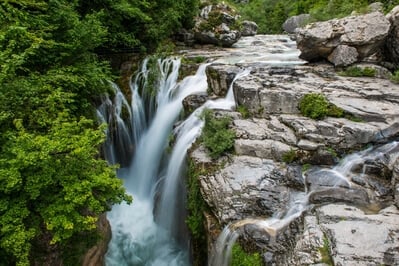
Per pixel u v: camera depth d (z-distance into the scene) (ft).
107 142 37.55
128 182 37.60
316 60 41.34
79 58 30.99
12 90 21.30
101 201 20.49
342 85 31.68
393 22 36.29
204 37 57.67
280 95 28.99
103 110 37.96
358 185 22.38
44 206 18.15
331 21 38.60
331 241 17.63
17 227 16.69
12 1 26.45
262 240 19.92
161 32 49.21
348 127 24.93
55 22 29.91
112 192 19.89
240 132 27.37
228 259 20.76
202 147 28.43
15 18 25.64
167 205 31.35
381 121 25.71
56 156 18.79
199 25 57.93
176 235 30.17
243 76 34.71
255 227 20.58
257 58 46.16
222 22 58.29
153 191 34.99
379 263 16.05
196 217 25.66
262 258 19.40
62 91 26.23
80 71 29.53
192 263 26.63
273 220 21.26
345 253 16.57
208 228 23.41
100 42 33.14
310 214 20.26
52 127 20.45
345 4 59.36
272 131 26.91
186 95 38.91
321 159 24.43
